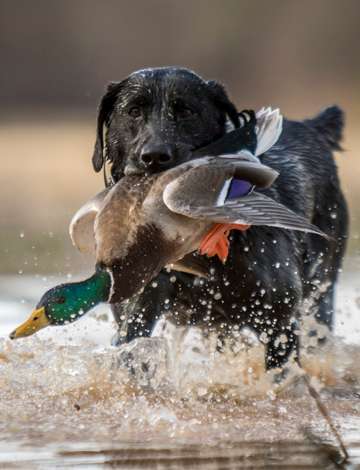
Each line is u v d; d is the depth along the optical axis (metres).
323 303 28.52
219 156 20.02
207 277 23.30
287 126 29.03
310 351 27.64
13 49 113.75
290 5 115.50
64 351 25.17
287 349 24.45
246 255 23.47
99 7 115.81
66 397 23.67
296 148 28.14
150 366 23.77
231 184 19.44
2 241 47.66
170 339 25.97
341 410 23.28
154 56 113.88
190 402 23.53
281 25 114.81
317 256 27.80
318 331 28.16
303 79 111.12
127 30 114.62
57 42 114.31
